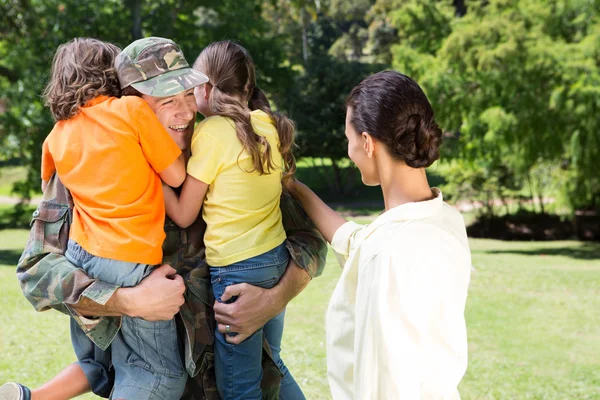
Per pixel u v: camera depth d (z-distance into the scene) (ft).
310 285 39.60
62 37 76.28
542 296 38.32
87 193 7.72
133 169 7.70
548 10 65.72
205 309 8.48
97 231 7.67
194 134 8.24
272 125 8.65
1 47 79.46
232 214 8.16
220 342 8.39
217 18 94.53
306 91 112.16
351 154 6.94
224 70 8.36
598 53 60.18
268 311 8.30
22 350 25.07
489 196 80.18
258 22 94.89
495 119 61.57
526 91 61.57
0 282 40.14
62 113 7.92
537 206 88.48
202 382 8.68
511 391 21.42
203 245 8.61
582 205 69.00
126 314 7.72
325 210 8.68
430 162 6.66
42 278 7.81
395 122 6.53
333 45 178.19
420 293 6.10
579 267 50.78
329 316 6.98
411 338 6.06
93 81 7.93
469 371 23.81
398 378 5.98
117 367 8.17
